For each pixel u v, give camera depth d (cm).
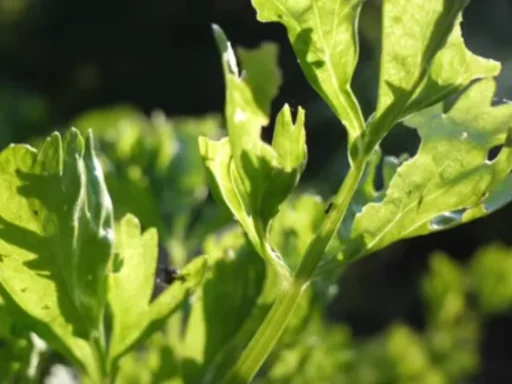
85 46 538
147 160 69
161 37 532
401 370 86
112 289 44
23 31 535
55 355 49
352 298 348
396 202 42
